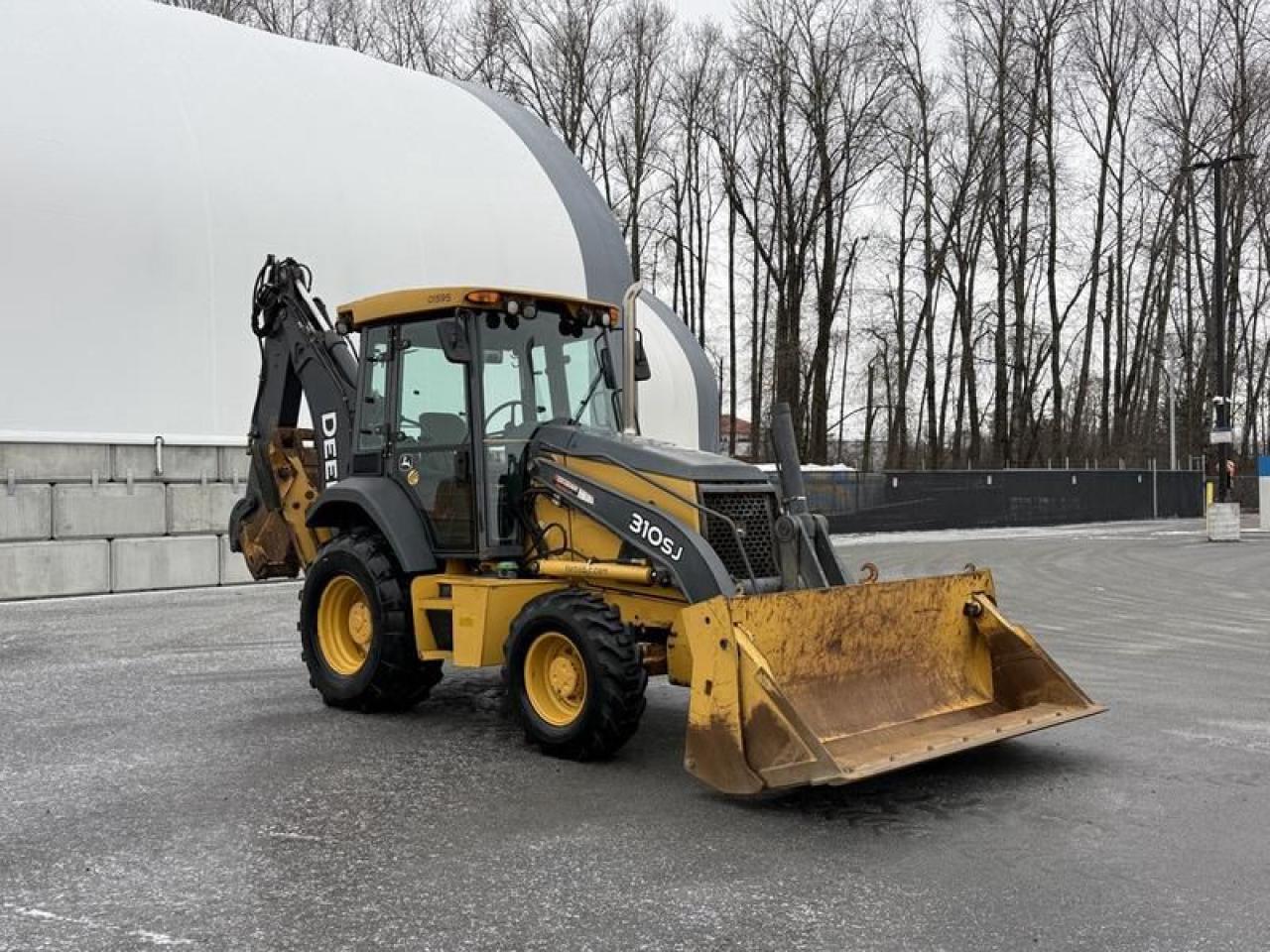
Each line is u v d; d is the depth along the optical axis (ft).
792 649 20.48
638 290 25.63
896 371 188.24
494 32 151.23
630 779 21.43
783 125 148.05
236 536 33.35
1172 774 21.99
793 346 150.10
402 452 26.99
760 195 153.17
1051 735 25.31
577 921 14.69
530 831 18.42
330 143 72.08
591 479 24.03
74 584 52.21
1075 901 15.37
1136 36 156.76
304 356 31.01
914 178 158.10
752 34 147.23
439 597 26.02
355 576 26.96
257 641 38.81
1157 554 78.48
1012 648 23.95
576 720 22.08
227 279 63.21
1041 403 168.96
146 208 60.64
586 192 86.84
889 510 118.32
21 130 57.31
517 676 23.38
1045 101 155.22
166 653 36.24
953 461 168.45
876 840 18.03
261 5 150.92
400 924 14.60
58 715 27.02
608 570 23.17
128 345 58.59
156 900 15.42
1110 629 42.37
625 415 25.43
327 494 27.84
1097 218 162.20
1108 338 165.68
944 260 157.07
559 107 152.25
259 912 14.99
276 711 27.55
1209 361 163.12
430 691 28.89
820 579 22.68
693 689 19.74
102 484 53.16
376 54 155.43
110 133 60.80
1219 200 92.27
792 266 149.59
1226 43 152.35
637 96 154.71
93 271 57.98
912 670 22.95
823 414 150.20
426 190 75.66
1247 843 17.85
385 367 27.55
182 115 64.80
